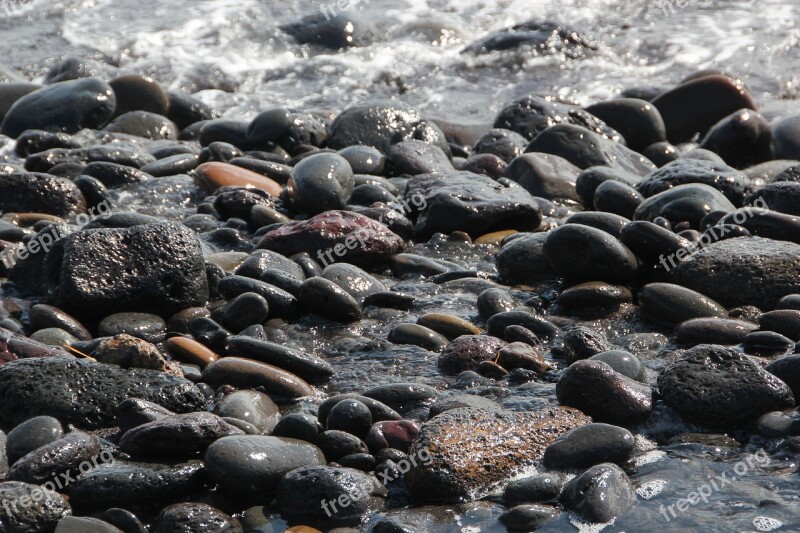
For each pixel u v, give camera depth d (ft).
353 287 74.18
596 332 64.54
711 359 57.06
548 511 47.11
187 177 100.73
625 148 108.37
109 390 56.13
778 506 47.34
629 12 174.29
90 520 45.83
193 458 50.93
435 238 85.71
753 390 54.80
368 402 55.26
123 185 97.71
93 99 117.80
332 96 143.33
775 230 75.92
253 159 101.50
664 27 166.61
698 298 68.33
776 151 109.81
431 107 138.92
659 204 83.97
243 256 79.30
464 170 101.50
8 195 88.12
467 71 152.15
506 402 56.75
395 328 67.97
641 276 75.15
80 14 172.86
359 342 67.21
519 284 76.84
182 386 57.06
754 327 64.75
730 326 64.69
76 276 68.28
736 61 151.64
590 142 104.22
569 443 51.39
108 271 69.21
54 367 56.95
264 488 49.21
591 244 72.49
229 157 104.68
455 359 62.75
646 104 117.50
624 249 73.00
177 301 70.64
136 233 71.05
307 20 164.04
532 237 79.30
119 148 104.63
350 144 109.29
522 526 46.60
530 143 106.42
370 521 47.60
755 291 69.00
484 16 173.78
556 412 54.34
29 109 117.29
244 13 172.35
